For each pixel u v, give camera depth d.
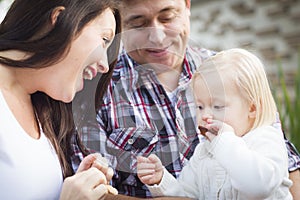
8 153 1.35
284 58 4.09
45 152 1.43
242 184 1.42
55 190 1.44
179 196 1.42
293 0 4.08
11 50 1.38
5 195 1.37
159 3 1.54
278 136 1.53
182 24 1.55
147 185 1.44
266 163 1.43
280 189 1.50
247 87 1.53
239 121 1.54
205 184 1.47
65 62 1.36
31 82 1.42
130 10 1.56
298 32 4.05
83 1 1.34
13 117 1.38
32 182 1.38
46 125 1.50
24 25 1.36
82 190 1.31
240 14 4.45
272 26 4.21
